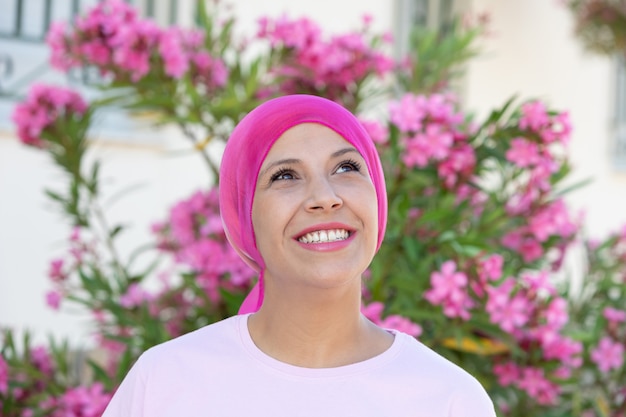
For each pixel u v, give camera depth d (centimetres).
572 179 840
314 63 392
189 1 614
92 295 390
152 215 599
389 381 161
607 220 873
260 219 164
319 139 165
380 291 335
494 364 360
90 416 343
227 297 344
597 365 406
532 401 388
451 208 357
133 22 385
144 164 595
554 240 388
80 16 390
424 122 344
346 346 167
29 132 399
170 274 417
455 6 756
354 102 414
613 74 879
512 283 333
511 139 345
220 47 416
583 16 780
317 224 160
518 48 790
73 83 581
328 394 160
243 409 160
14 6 567
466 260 328
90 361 365
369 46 422
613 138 877
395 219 345
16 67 565
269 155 166
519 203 365
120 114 586
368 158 174
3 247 541
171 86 393
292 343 165
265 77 414
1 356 365
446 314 315
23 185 548
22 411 379
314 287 160
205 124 392
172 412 162
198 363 165
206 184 625
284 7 639
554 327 341
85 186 414
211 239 357
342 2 686
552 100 823
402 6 731
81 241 413
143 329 375
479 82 760
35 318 550
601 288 446
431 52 458
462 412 160
